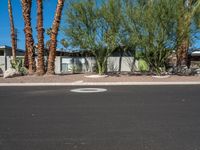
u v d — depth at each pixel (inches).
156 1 1208.8
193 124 403.2
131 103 585.0
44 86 977.5
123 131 368.8
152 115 464.4
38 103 597.6
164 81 1078.4
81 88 893.2
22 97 693.9
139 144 316.8
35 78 1147.9
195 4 1258.0
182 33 1223.5
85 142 325.4
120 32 1234.0
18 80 1115.9
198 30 1252.5
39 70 1229.1
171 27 1212.5
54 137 345.7
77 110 514.9
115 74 1325.0
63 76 1204.5
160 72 1273.4
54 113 490.3
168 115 463.5
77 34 1245.1
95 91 802.2
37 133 363.9
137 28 1222.3
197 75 1289.4
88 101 618.2
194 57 1856.5
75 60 1620.3
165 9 1196.5
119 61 1567.4
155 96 685.3
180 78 1152.2
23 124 412.5
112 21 1217.4
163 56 1259.8
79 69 1614.2
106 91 800.9
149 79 1126.4
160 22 1201.4
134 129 378.3
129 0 1230.9
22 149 305.0
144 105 559.8
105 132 365.1
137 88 879.7
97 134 356.5
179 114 470.6
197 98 647.1
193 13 1232.8
